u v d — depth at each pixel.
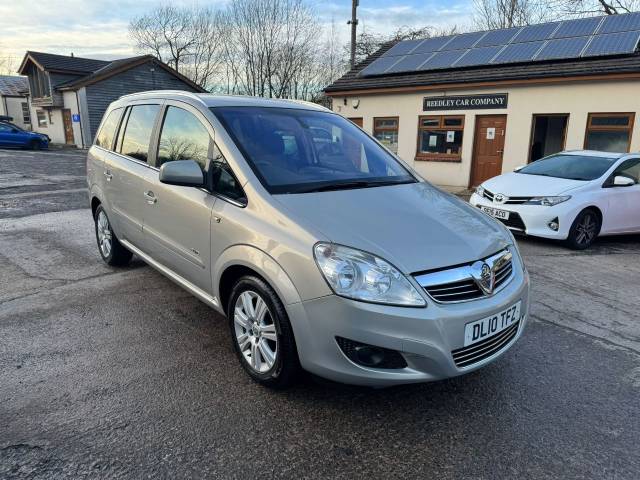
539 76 11.99
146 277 4.85
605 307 4.48
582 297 4.75
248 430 2.52
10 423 2.51
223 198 3.03
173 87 32.81
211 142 3.26
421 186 3.50
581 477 2.25
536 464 2.34
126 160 4.29
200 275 3.29
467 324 2.45
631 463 2.35
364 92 15.54
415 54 16.28
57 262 5.33
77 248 5.93
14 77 41.31
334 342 2.40
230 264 2.88
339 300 2.35
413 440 2.49
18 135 25.78
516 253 3.04
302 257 2.47
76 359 3.20
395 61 16.27
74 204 9.23
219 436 2.47
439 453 2.40
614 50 11.59
